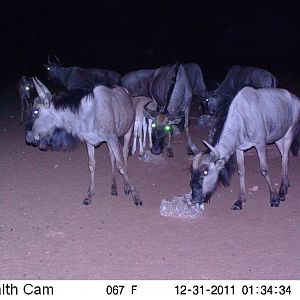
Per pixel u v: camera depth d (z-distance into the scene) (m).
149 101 12.99
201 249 8.17
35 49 39.62
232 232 8.79
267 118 9.82
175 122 12.17
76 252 8.11
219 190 10.83
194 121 17.58
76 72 19.41
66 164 12.83
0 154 13.80
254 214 9.58
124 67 32.38
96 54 38.22
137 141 14.19
